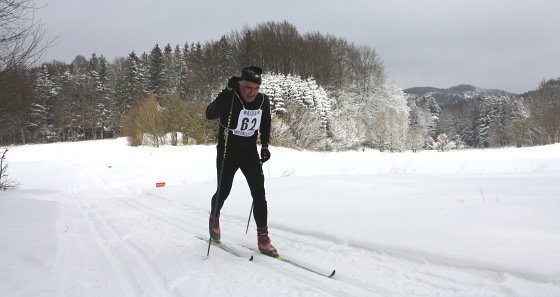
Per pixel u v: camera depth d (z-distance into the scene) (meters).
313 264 2.80
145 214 5.12
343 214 3.97
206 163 18.91
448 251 2.59
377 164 19.81
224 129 3.20
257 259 2.93
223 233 3.86
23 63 7.27
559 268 2.12
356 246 3.10
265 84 35.88
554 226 2.86
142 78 58.84
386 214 3.76
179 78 60.56
